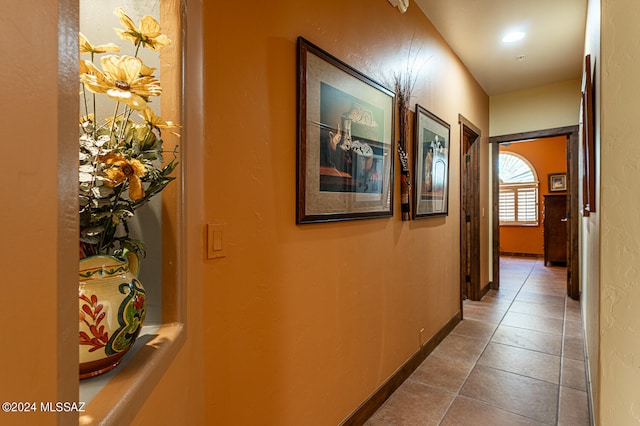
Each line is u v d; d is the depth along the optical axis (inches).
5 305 12.8
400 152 89.8
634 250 48.5
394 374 88.2
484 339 120.5
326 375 65.0
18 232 13.4
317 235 62.6
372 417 77.2
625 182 49.1
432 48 111.0
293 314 57.4
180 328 35.6
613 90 49.7
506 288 193.5
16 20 13.3
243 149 48.1
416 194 99.3
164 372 30.5
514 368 99.1
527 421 74.8
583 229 125.0
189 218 37.9
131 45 37.4
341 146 67.5
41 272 14.7
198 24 40.4
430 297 110.9
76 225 17.6
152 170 31.7
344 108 68.2
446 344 116.5
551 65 146.8
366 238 76.8
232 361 46.8
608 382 50.1
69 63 16.9
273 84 52.9
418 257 102.3
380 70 81.5
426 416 77.3
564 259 256.4
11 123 13.0
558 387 88.4
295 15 56.9
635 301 48.4
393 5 87.0
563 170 290.0
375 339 80.4
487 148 185.5
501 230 321.7
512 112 181.5
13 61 13.1
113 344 26.4
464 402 82.4
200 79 40.9
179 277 35.9
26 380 13.8
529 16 108.3
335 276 67.2
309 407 60.9
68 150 16.8
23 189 13.7
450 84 127.6
